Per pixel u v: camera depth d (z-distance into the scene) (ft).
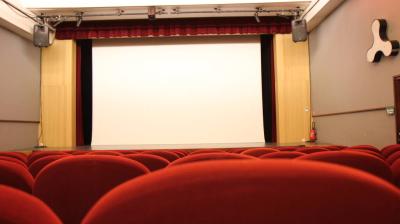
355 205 1.20
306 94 24.30
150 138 25.61
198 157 3.38
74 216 2.94
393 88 13.82
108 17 23.52
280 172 1.16
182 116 25.68
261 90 25.76
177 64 25.98
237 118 25.59
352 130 17.88
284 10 22.86
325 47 21.45
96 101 25.93
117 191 1.24
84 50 26.43
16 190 1.49
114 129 25.73
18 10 20.48
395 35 13.69
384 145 14.70
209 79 25.85
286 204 1.18
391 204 1.22
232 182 1.16
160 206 1.18
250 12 23.21
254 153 5.90
